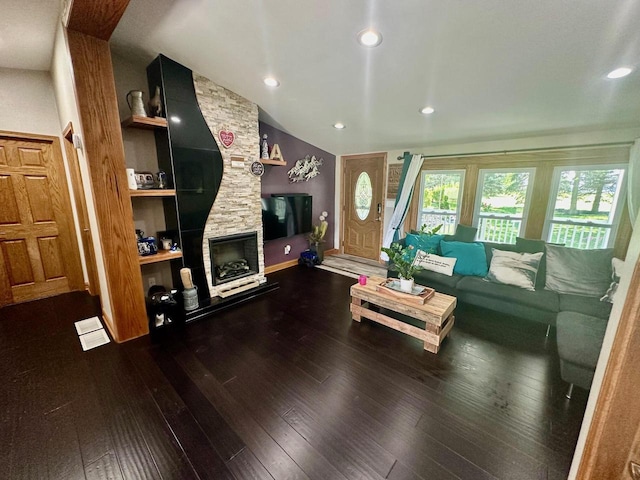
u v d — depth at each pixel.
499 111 2.74
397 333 2.68
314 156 5.03
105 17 1.82
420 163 4.35
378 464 1.43
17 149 3.07
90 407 1.78
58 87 2.82
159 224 3.14
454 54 1.97
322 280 4.19
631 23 1.46
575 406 1.79
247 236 3.58
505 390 1.93
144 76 2.90
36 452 1.48
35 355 2.31
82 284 3.66
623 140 2.84
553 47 1.74
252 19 1.95
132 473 1.38
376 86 2.59
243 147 3.37
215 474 1.38
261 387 1.96
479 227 3.97
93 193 2.22
